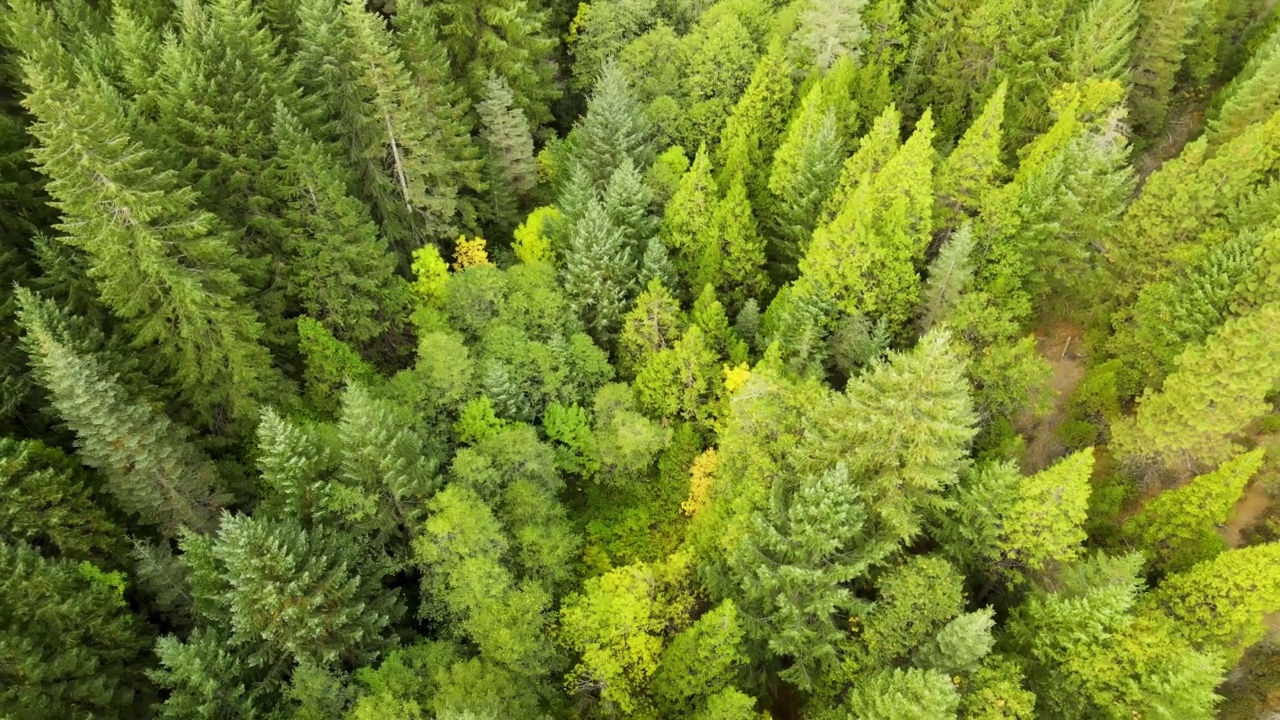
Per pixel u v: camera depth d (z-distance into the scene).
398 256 47.22
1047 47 54.81
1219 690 33.72
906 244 41.41
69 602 27.19
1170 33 56.41
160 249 31.48
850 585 33.34
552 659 31.58
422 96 44.00
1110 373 41.03
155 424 31.03
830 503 28.97
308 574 28.23
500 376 40.25
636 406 43.34
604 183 53.75
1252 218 39.91
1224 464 31.98
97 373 29.81
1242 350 32.88
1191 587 30.02
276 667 28.97
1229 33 65.38
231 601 28.12
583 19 66.75
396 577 35.81
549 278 46.66
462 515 31.61
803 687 30.09
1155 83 58.91
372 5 52.44
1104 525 36.91
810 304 42.03
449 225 50.69
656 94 63.78
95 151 29.09
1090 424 41.38
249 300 38.25
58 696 26.17
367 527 31.89
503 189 53.62
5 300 33.66
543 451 38.72
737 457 35.16
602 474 42.66
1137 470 39.62
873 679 27.70
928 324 42.19
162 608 31.50
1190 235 41.75
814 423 32.91
